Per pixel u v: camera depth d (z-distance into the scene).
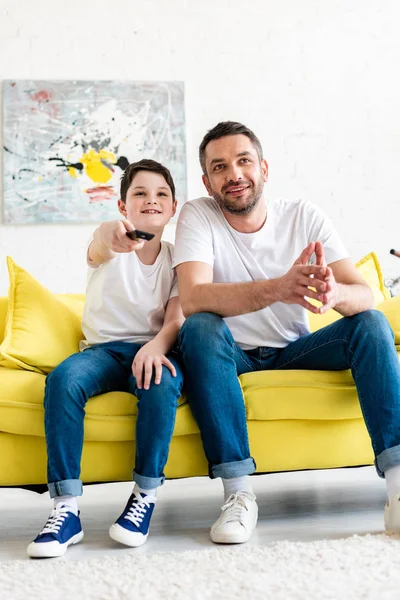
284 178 4.20
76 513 1.83
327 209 4.21
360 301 1.96
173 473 1.96
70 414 1.83
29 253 4.01
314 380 2.00
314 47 4.26
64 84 4.06
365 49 4.29
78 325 2.35
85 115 4.05
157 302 2.17
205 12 4.19
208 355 1.88
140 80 4.11
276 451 1.99
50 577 1.49
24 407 1.91
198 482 2.97
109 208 4.04
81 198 4.03
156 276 2.20
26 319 2.24
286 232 2.20
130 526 1.80
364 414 1.86
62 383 1.85
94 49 4.11
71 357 1.95
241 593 1.34
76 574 1.51
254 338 2.15
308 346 2.06
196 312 1.97
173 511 2.29
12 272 2.33
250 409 1.96
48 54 4.09
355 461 2.05
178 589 1.38
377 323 1.90
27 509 2.47
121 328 2.15
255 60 4.21
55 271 4.02
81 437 1.85
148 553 1.74
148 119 4.09
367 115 4.27
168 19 4.16
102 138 4.06
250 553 1.60
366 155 4.26
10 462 1.93
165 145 4.09
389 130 4.29
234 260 2.16
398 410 1.82
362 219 4.23
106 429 1.91
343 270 2.13
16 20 4.08
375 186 4.25
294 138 4.22
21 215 3.99
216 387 1.87
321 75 4.25
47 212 4.00
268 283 1.90
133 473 1.87
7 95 4.02
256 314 2.14
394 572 1.41
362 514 2.10
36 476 1.94
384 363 1.85
